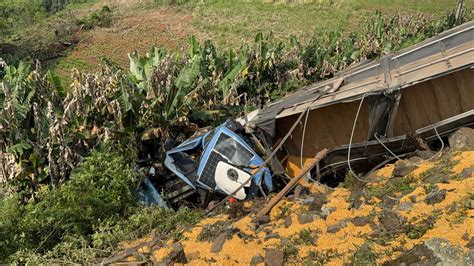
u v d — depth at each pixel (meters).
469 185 6.66
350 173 8.80
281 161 10.76
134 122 12.03
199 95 14.59
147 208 9.45
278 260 6.41
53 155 10.69
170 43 34.66
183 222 8.88
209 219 8.66
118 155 10.82
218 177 10.02
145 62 14.20
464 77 8.88
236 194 9.73
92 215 8.98
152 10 43.97
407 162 8.45
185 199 10.59
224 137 10.43
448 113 9.21
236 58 17.53
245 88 16.95
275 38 33.75
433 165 7.86
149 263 7.40
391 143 9.14
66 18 43.16
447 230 5.87
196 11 42.41
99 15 41.47
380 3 42.94
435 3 42.25
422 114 9.39
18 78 11.46
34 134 11.06
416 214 6.46
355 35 24.66
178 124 12.53
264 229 7.50
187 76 13.04
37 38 37.62
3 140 10.84
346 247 6.33
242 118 12.24
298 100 10.88
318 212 7.50
